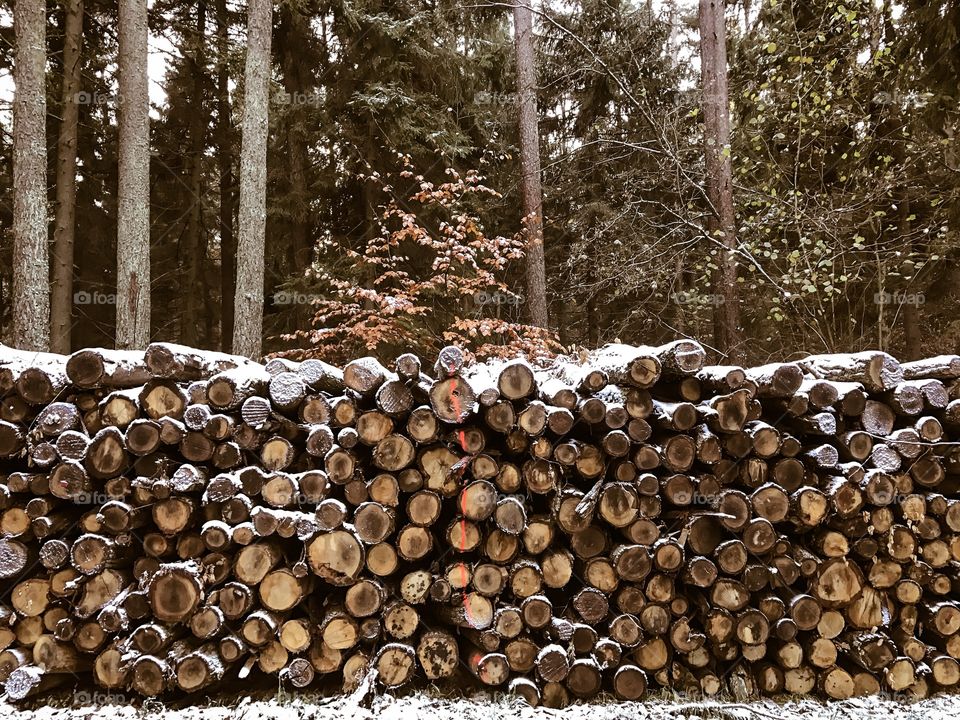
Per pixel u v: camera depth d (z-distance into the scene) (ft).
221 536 7.98
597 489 8.39
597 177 33.99
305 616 8.42
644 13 30.60
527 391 8.39
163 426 8.20
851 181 22.99
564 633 8.32
